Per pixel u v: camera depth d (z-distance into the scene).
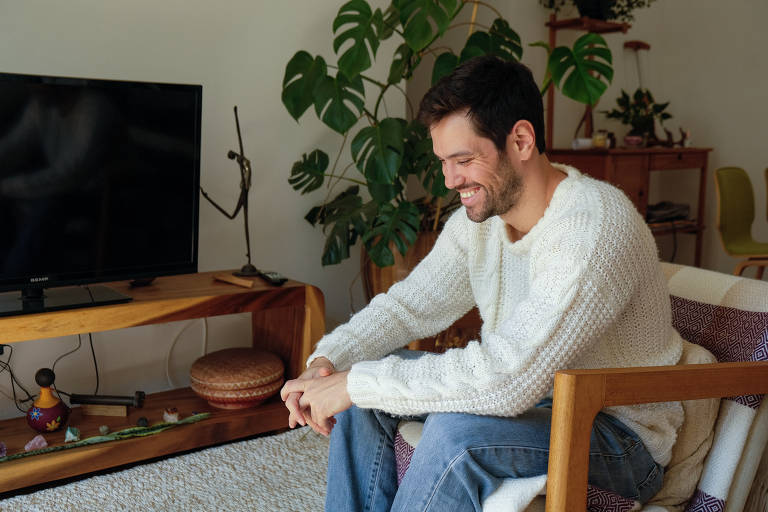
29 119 1.82
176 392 2.36
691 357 1.25
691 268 1.48
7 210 1.83
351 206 2.64
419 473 1.07
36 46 2.12
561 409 0.99
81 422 2.08
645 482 1.19
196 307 2.01
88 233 1.96
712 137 4.72
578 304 1.07
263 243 2.67
